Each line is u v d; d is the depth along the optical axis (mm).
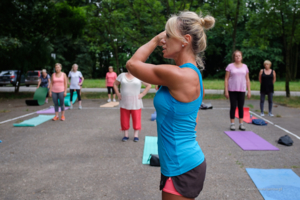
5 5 13992
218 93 17125
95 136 6102
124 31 15367
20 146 5270
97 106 11461
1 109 10711
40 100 12062
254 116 8711
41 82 12945
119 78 5527
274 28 14094
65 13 15281
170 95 1471
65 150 5000
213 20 1573
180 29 1507
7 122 7855
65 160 4438
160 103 1502
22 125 7238
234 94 6559
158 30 15070
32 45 15211
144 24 15617
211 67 42000
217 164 4211
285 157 4512
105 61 44031
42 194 3203
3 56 14820
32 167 4113
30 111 10133
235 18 14273
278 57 33250
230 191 3262
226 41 34406
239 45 34094
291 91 19438
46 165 4199
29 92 18438
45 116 8828
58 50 35469
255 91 19125
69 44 36125
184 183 1497
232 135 6055
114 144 5414
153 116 8148
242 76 6438
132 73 1536
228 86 6586
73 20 14938
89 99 14227
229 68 6520
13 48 15438
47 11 15195
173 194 1503
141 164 4234
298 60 36969
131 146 5266
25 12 15086
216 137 5945
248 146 5133
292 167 4031
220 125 7285
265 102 12375
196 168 1518
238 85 6453
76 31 15281
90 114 9289
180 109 1458
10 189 3346
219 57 40344
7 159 4492
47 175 3793
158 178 3676
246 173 3826
